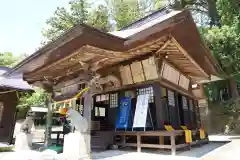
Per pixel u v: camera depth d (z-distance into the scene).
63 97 7.88
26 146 8.66
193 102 11.78
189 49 7.27
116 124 8.01
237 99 18.95
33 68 8.07
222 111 19.84
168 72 8.16
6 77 9.85
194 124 11.26
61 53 6.29
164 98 8.09
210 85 20.89
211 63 9.14
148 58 7.39
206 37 16.92
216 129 19.36
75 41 5.38
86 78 6.52
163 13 9.46
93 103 9.78
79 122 5.88
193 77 11.43
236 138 12.39
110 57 6.83
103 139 7.93
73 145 5.65
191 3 22.06
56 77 9.18
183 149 7.81
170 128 7.29
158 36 5.90
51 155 5.95
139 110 7.37
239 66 17.38
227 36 16.08
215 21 21.14
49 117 9.08
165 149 7.73
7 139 10.39
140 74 7.73
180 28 5.97
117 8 24.62
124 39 5.93
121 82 8.38
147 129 7.54
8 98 10.89
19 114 18.62
